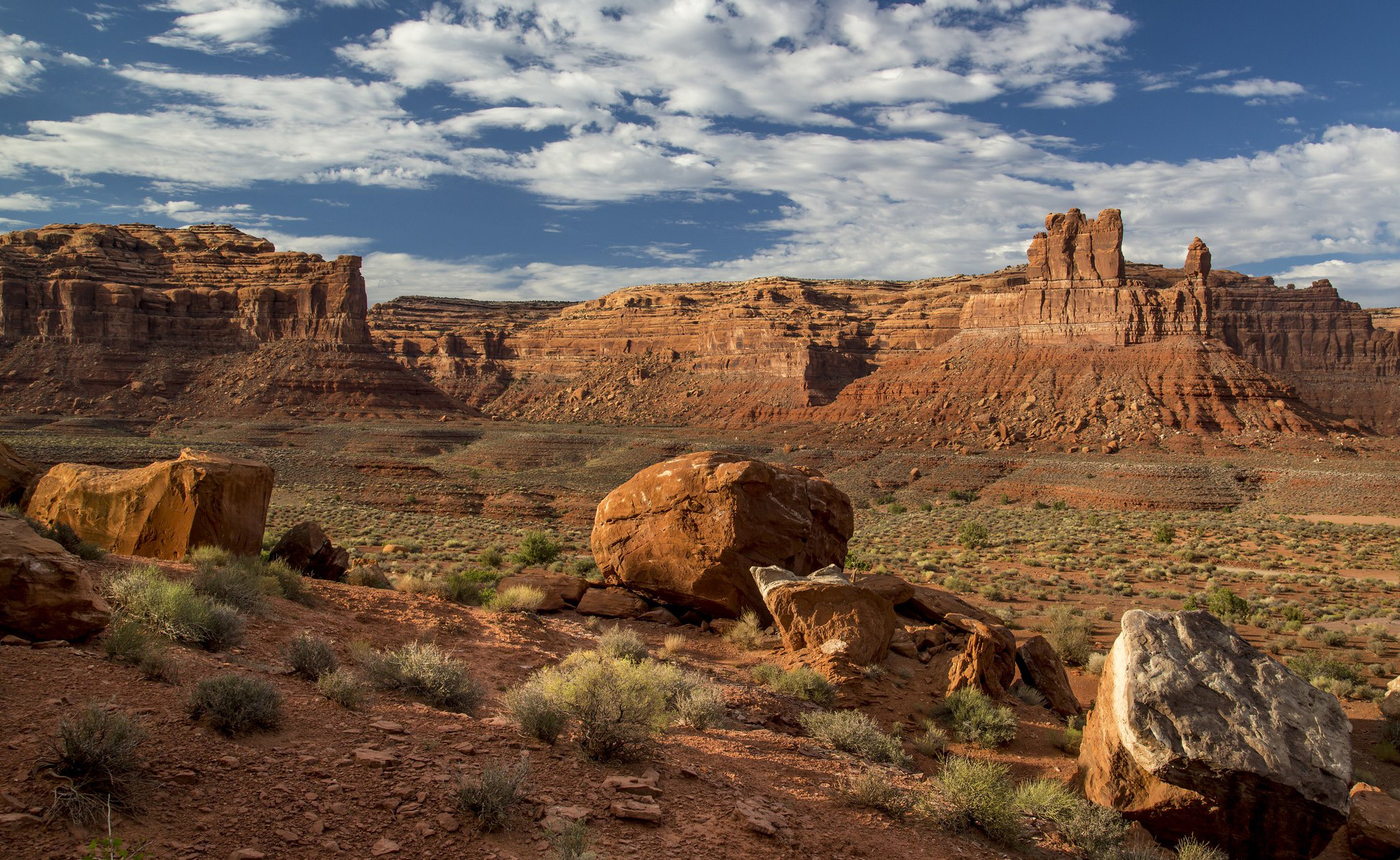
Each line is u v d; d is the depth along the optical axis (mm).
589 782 8523
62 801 6008
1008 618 31531
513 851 6863
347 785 7340
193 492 17547
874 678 16547
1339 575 50812
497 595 19094
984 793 10039
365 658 11141
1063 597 40344
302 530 19828
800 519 21562
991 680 17250
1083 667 23812
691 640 19125
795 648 17453
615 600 20875
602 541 22016
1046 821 10672
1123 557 59938
